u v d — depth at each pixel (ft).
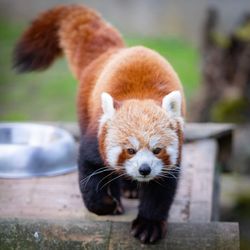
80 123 27.30
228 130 35.50
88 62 29.40
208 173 30.58
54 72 73.46
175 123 22.75
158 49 76.43
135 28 84.28
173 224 23.40
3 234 22.36
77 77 30.12
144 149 21.95
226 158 36.81
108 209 26.04
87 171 25.21
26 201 27.76
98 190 25.36
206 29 46.80
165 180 23.84
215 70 46.80
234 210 45.01
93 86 26.84
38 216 26.45
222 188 46.06
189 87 64.49
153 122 22.17
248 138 46.09
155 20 85.25
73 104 65.77
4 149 30.37
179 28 83.25
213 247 22.04
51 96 67.72
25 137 33.60
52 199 27.94
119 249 22.36
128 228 23.13
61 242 22.25
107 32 30.25
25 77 72.49
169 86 24.30
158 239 22.86
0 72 73.41
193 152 33.17
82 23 31.04
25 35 33.60
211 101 47.29
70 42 31.14
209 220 26.18
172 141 22.44
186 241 22.52
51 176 30.12
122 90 24.20
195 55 74.02
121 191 28.25
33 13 89.66
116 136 22.38
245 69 45.96
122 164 22.30
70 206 27.32
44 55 33.30
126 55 25.27
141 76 24.34
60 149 30.94
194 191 28.76
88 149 24.76
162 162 22.22
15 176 29.89
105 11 87.97
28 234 22.36
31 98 67.31
